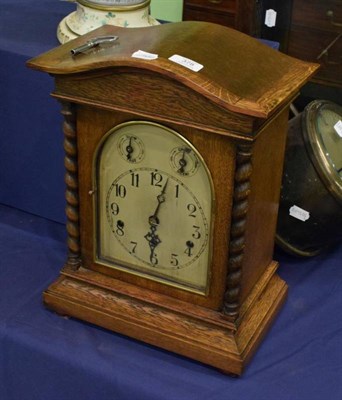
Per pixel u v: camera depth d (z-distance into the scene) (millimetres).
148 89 772
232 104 725
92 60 787
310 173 974
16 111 1142
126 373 859
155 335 880
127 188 861
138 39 844
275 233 1010
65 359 883
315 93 1868
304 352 904
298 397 837
